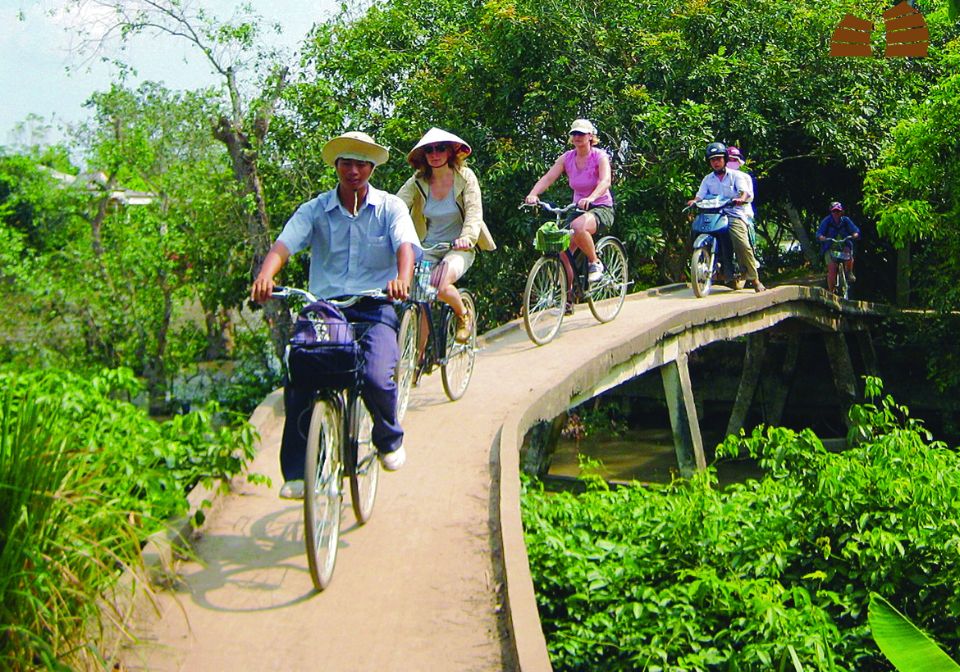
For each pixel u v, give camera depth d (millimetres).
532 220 15227
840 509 6520
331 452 4414
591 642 5469
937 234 14625
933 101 13867
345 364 4195
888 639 3777
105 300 20547
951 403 17078
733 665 5148
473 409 7359
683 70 15906
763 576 6223
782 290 13742
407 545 4805
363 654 3777
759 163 16547
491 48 16078
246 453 5086
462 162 7297
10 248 20203
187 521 4707
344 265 4973
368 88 17609
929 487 6430
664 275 18203
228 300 19969
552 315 9969
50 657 3031
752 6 16469
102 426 4906
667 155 15461
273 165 17766
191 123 21891
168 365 21078
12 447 3369
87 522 3494
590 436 18250
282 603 4180
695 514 6504
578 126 9664
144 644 3693
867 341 17188
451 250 7293
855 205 20391
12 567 3170
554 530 6441
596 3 16578
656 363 10539
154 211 21406
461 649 3828
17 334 20703
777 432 7211
